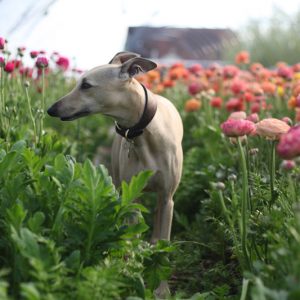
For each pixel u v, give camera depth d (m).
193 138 6.88
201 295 3.18
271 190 3.50
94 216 3.12
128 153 4.20
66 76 7.71
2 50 4.77
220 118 6.95
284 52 17.78
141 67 4.11
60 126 7.36
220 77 7.49
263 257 3.37
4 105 4.73
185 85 8.17
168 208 4.26
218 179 4.79
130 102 4.04
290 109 6.04
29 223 2.90
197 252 4.39
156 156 4.14
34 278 2.74
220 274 3.90
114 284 2.73
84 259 3.12
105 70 4.04
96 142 8.00
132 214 3.42
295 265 2.54
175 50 22.22
